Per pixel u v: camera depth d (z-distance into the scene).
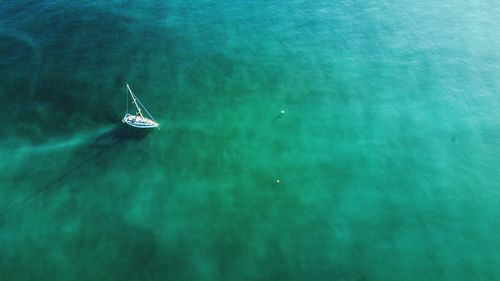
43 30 74.38
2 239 45.06
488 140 56.56
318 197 49.94
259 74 67.62
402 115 60.34
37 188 49.97
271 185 51.25
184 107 61.25
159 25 77.25
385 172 52.75
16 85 63.09
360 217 47.88
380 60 70.12
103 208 48.25
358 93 64.12
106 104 60.88
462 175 52.41
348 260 43.97
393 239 45.81
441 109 61.16
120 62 68.50
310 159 54.47
